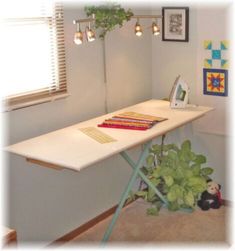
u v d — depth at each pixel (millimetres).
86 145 3098
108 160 4125
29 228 3459
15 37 3191
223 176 4344
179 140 4535
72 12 3588
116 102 4156
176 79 4047
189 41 4270
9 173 3256
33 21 3285
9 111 3197
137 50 4332
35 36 3318
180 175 4031
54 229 3664
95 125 3551
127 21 3904
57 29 3469
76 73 3705
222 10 4035
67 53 3598
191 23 4227
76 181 3814
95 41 3844
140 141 3156
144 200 4402
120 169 4277
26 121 3328
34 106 3371
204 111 3875
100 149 3008
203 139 4383
